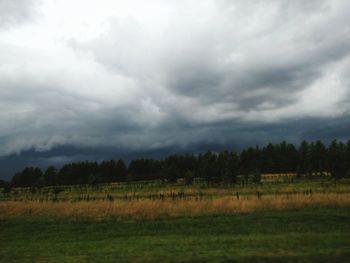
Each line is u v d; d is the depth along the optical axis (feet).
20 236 59.21
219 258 35.47
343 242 41.75
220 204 82.48
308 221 61.57
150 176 393.91
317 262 33.12
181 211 77.51
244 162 390.21
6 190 231.71
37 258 39.83
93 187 274.98
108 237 55.01
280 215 68.59
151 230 59.77
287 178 265.75
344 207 78.69
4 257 41.19
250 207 79.25
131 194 162.81
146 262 35.12
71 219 74.59
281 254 36.37
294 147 407.23
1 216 82.17
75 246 47.32
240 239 46.85
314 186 172.76
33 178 357.20
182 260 35.19
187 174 235.81
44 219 75.92
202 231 56.59
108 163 429.79
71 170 420.77
